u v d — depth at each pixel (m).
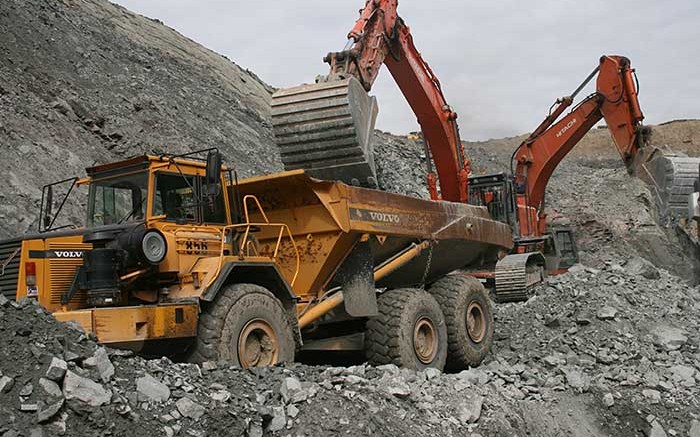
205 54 30.38
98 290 6.23
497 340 10.78
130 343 5.96
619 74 18.22
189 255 6.80
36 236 6.39
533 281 14.96
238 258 6.91
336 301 8.02
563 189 32.28
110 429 4.72
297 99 9.41
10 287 6.32
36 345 4.89
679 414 8.59
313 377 6.39
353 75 10.63
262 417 5.56
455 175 14.58
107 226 6.71
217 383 5.70
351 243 8.05
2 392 4.56
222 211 7.40
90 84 17.59
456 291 9.60
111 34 22.77
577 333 10.57
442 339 8.95
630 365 9.73
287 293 7.34
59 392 4.66
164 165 6.90
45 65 16.88
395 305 8.38
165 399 5.18
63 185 13.03
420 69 13.58
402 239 8.83
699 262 23.11
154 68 21.95
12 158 12.73
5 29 16.92
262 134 23.30
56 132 14.39
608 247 27.34
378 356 8.26
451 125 14.46
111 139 15.77
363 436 5.76
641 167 18.16
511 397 8.02
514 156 19.17
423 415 6.67
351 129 9.28
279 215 8.12
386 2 12.02
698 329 11.11
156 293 6.72
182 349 6.43
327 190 7.84
